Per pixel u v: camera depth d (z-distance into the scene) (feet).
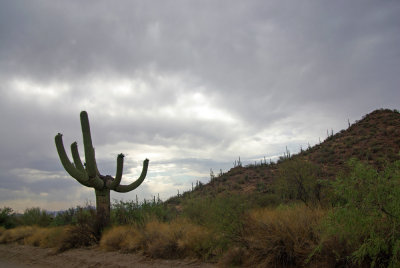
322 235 22.53
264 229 27.30
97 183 52.70
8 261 42.32
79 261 36.78
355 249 20.58
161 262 32.17
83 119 52.54
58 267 35.24
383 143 133.69
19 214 88.53
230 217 30.68
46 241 52.80
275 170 151.12
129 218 52.90
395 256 17.69
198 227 36.06
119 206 55.98
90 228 48.85
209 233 31.65
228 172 183.52
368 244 18.57
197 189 126.11
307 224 25.93
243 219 30.09
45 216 83.35
